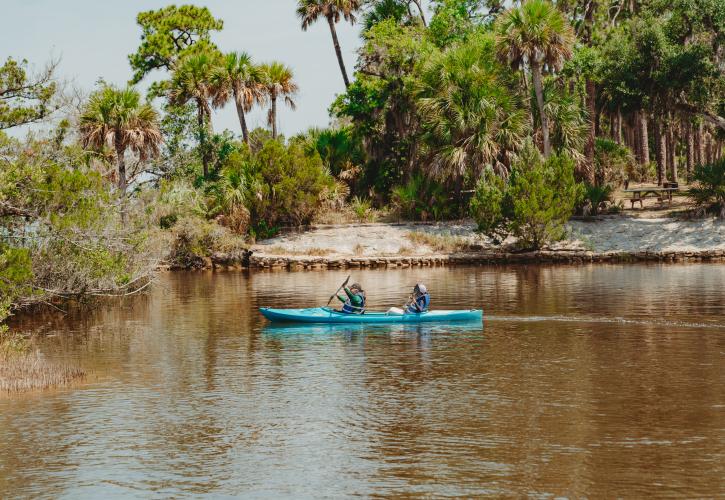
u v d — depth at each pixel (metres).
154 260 27.39
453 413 11.33
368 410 11.59
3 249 19.06
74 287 22.80
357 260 38.16
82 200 21.45
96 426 11.01
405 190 44.06
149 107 39.31
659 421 10.76
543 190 37.16
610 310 21.33
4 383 13.33
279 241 41.62
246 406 11.96
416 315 20.19
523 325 19.33
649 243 38.28
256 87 46.59
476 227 42.06
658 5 42.12
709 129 61.78
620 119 58.88
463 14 50.91
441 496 8.23
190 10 54.25
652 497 8.09
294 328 19.64
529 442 9.93
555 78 45.72
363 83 47.44
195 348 17.02
